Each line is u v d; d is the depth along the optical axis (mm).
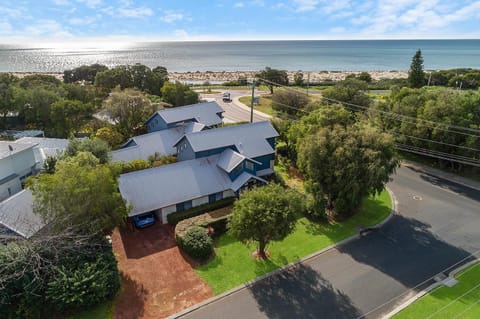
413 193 35406
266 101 79500
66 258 19266
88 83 92688
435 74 102562
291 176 38531
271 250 25250
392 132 40969
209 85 106188
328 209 31562
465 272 22781
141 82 78625
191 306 19703
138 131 51906
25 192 25672
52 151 38219
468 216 30609
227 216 27547
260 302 20078
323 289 21203
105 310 18984
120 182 29141
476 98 37562
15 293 17797
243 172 32375
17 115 58094
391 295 20656
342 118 32188
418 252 25188
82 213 21125
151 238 26547
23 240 19406
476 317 18641
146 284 21359
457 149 38125
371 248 25734
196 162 33031
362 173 27781
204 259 23984
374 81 109500
